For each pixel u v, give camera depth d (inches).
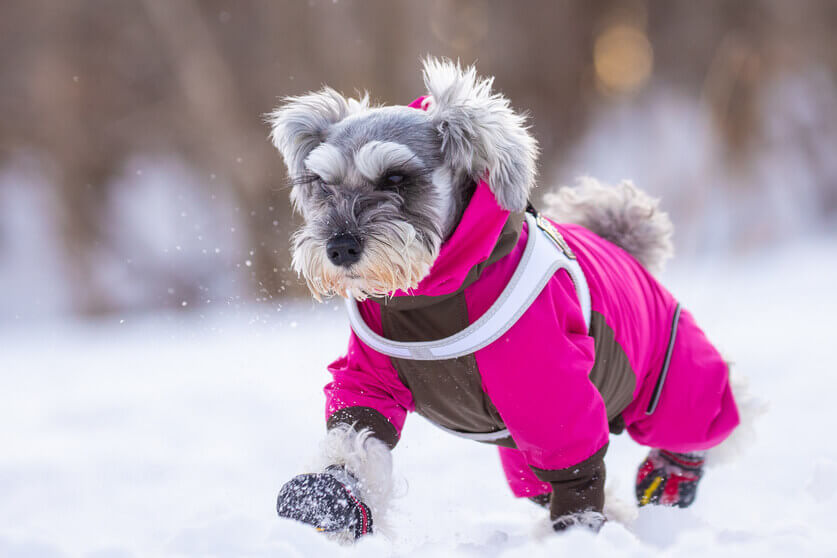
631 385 207.5
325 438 185.9
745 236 1060.5
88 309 990.4
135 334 685.3
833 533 190.7
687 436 218.7
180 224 1006.4
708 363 219.9
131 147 1075.9
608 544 174.7
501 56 1098.7
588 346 184.7
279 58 940.6
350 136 187.9
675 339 219.5
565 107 1159.6
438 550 182.1
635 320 206.8
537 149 191.6
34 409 403.2
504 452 222.4
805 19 1175.6
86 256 1031.0
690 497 238.5
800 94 1208.8
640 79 1218.6
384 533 183.0
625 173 1152.8
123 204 1053.8
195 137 1010.7
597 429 181.8
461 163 185.0
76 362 551.8
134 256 1015.6
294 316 621.3
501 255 181.3
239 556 165.2
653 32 1226.6
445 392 187.8
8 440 342.6
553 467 183.2
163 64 1051.9
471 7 1048.2
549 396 178.1
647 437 224.1
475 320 180.5
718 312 618.2
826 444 291.4
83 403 408.8
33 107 1078.4
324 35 934.4
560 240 195.0
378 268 177.5
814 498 229.9
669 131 1179.3
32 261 1068.5
